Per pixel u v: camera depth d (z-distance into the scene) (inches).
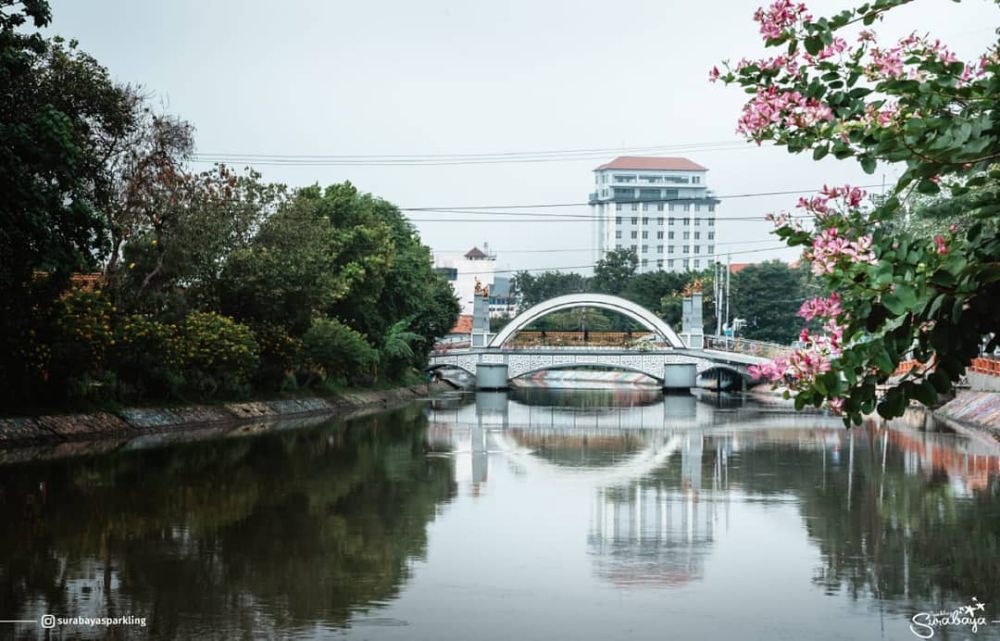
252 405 2073.1
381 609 574.2
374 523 843.4
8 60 1090.1
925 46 373.7
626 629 538.0
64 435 1433.3
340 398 2554.1
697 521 860.6
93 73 1398.9
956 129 324.8
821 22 371.9
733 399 3161.9
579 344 3779.5
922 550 739.4
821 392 339.0
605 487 1069.8
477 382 3700.8
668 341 3629.4
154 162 1644.9
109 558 699.4
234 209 2000.5
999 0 364.5
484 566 684.7
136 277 1761.8
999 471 1200.8
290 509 908.0
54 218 1173.7
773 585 636.1
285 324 2181.3
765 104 372.5
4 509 880.3
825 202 376.2
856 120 367.2
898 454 1405.0
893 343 331.6
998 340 329.4
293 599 593.9
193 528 810.2
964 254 333.7
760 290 4411.9
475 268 7431.1
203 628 533.3
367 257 2623.0
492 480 1122.0
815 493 1023.0
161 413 1727.4
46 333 1429.6
